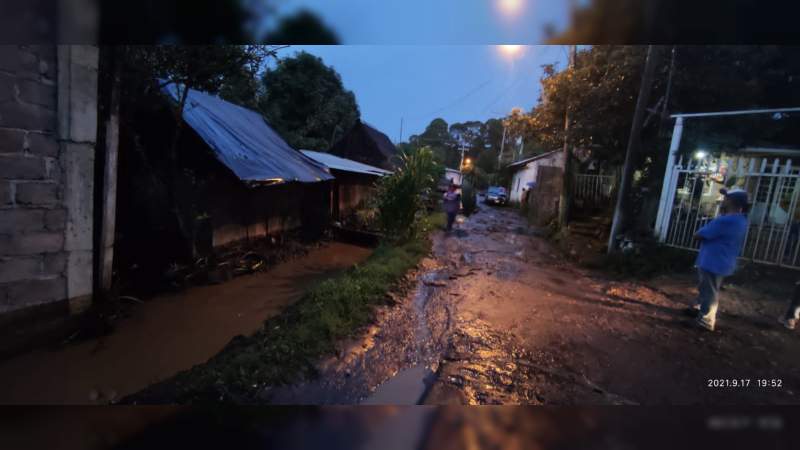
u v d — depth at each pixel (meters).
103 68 3.88
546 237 10.88
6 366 3.02
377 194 8.81
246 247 7.18
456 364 3.21
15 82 2.94
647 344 3.79
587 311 4.77
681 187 7.21
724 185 6.59
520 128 13.23
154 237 5.38
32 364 3.09
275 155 8.07
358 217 11.45
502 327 4.12
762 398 2.82
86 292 3.65
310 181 7.91
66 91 3.25
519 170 25.56
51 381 2.86
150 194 5.42
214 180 6.30
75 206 3.46
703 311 4.24
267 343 3.11
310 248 8.62
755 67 7.90
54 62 3.16
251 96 11.01
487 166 45.16
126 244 5.08
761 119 6.87
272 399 2.44
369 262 6.17
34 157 3.13
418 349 3.49
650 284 6.07
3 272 3.02
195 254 5.70
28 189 3.12
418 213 8.63
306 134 19.55
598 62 9.70
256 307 4.77
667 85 8.25
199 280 5.50
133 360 3.29
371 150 21.39
